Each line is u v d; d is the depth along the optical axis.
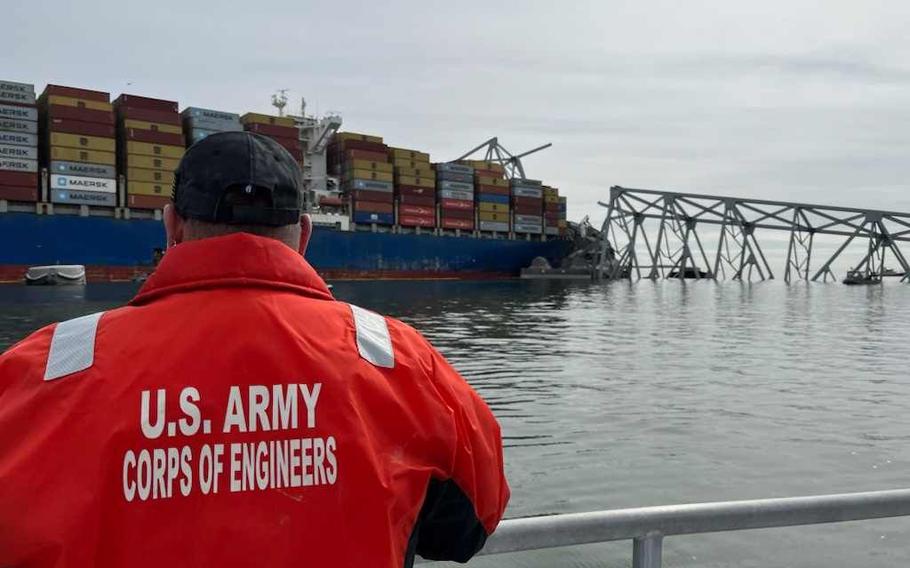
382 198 62.94
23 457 0.96
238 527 0.99
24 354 1.08
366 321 1.26
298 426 1.07
